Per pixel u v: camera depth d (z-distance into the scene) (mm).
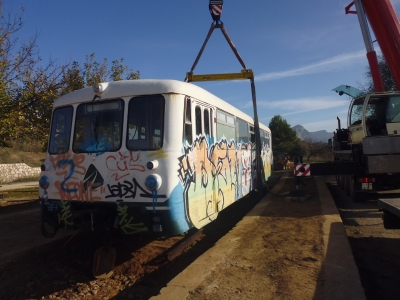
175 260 6352
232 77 11641
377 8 12938
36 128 13289
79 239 7109
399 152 9422
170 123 5602
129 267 6008
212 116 7414
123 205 5539
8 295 5223
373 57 14203
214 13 10984
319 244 6117
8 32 12086
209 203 6922
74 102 6355
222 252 5840
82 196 5941
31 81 13109
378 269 5500
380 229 7871
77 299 4988
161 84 5762
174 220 5391
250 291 4316
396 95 10648
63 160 6227
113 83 6078
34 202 14016
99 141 5988
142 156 5570
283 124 46562
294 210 9312
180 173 5586
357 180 10508
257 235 6926
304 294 4188
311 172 10578
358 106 11695
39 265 6293
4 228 9250
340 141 14672
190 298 4156
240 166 9875
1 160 31875
